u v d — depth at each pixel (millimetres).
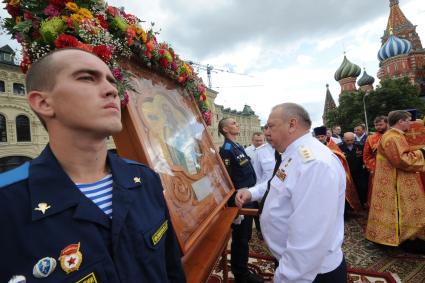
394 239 3846
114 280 841
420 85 42250
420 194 3805
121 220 918
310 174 1648
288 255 1640
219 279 3355
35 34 1451
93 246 826
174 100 2270
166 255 1228
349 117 32812
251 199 2658
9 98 18812
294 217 1646
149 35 1998
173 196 1559
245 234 3141
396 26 49312
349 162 6711
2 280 732
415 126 3799
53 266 753
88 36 1400
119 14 1741
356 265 3602
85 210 849
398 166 3832
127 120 1507
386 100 30094
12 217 759
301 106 1962
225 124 3838
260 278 3203
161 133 1809
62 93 884
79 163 964
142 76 1929
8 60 19219
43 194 811
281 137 1942
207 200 1945
